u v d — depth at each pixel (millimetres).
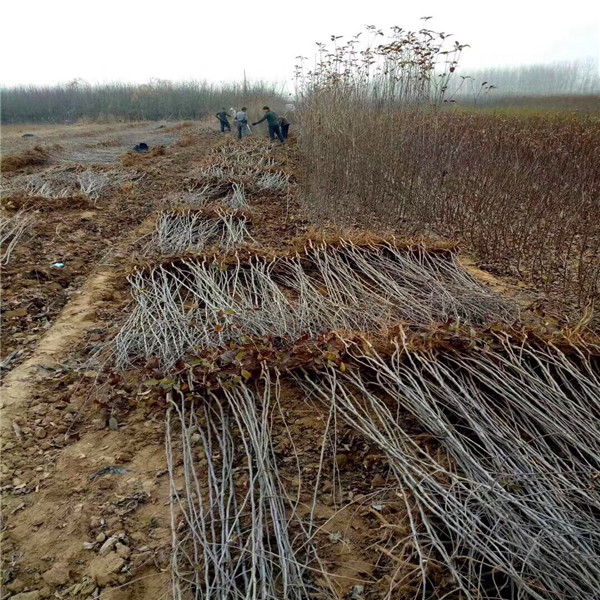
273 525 2141
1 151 11922
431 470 2436
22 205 6539
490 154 6984
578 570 1914
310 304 3898
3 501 2332
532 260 5410
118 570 2025
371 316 3662
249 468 2332
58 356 3404
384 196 6328
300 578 1925
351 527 2221
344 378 3010
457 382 2883
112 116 28203
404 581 1984
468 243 5898
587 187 6078
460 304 3805
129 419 2846
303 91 9836
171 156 11875
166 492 2385
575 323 3939
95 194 7531
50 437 2715
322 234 5000
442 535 2166
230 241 5422
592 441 2486
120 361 3271
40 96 29766
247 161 10086
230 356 3020
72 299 4293
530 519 2125
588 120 10273
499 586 1982
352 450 2621
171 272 4539
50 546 2125
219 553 2072
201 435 2584
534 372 2957
